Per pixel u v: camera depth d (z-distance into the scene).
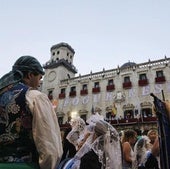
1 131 2.10
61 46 45.88
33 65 2.46
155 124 26.22
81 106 35.94
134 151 5.23
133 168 4.97
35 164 2.00
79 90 37.78
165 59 32.62
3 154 2.00
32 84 2.46
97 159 3.45
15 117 2.10
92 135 3.88
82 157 3.48
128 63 41.62
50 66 43.41
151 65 33.28
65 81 40.41
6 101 2.18
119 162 3.72
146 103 30.64
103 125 3.83
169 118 4.20
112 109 31.30
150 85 31.70
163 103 4.36
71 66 44.19
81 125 5.18
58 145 1.96
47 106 2.10
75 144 4.97
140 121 27.17
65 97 38.56
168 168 3.74
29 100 2.12
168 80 30.77
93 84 36.94
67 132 5.77
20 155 2.00
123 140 5.73
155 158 5.30
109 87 34.69
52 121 2.05
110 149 3.69
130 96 32.44
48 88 41.41
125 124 28.03
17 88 2.24
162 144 3.92
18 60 2.54
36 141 1.92
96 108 34.31
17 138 2.05
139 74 33.50
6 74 2.49
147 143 5.84
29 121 2.08
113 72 36.19
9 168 1.86
